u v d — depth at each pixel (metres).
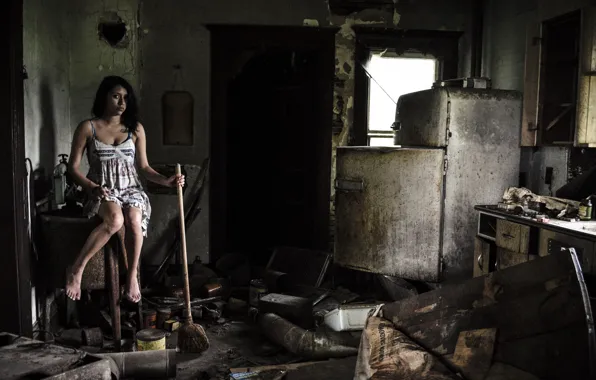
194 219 4.89
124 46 4.73
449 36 5.12
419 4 5.05
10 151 3.04
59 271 3.43
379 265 4.20
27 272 3.20
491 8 4.93
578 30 3.77
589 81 3.34
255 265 5.46
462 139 3.93
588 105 3.36
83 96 4.66
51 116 3.97
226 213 5.16
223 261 4.98
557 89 3.87
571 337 1.93
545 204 3.47
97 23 4.68
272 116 5.50
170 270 4.82
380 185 4.13
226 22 4.88
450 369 2.19
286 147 5.44
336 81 5.02
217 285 4.32
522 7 4.38
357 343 3.26
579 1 3.60
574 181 3.66
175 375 2.84
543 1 4.05
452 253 4.00
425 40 5.12
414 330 2.44
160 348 3.12
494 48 4.87
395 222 4.10
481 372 2.07
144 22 4.80
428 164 3.94
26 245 3.19
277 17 4.92
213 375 3.04
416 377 2.17
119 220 3.23
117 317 3.33
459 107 3.90
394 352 2.32
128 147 3.47
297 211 5.42
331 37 4.99
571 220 3.16
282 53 5.39
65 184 3.88
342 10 4.99
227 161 5.62
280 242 5.57
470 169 3.96
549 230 3.03
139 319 3.64
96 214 3.33
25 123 3.33
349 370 2.96
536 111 3.87
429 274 4.02
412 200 4.02
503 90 4.00
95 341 3.42
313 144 5.25
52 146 4.00
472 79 4.15
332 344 3.24
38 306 3.44
